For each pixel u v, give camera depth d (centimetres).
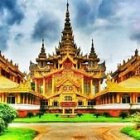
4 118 3788
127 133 3819
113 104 7988
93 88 10900
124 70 10631
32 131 4084
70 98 9569
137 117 4159
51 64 12319
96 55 12238
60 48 11638
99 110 8594
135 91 8062
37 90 10806
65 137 3566
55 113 8981
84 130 4456
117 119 6894
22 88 7988
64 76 9769
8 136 3416
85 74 10606
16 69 10938
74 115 8162
